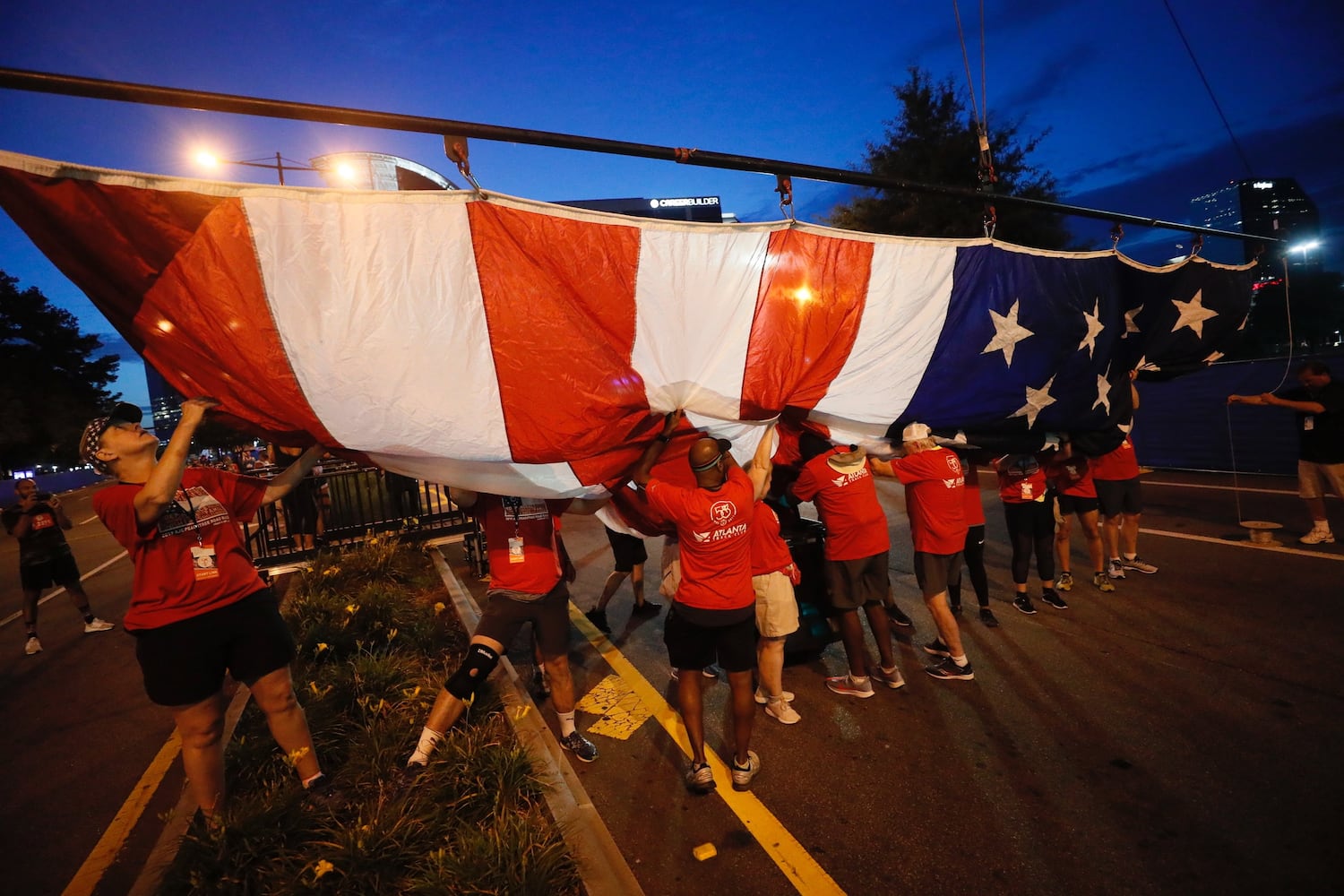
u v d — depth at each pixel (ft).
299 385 8.57
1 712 15.12
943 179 53.98
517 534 11.25
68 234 7.33
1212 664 14.02
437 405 9.14
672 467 11.93
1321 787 10.04
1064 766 11.07
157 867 8.77
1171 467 36.40
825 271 11.51
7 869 9.63
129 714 14.55
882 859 9.27
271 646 9.24
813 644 15.49
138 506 7.92
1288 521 24.21
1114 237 14.93
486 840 8.59
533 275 9.28
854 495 13.34
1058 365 14.30
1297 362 31.14
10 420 132.46
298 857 8.55
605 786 11.34
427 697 12.75
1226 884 8.41
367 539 24.93
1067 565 19.21
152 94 6.68
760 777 11.32
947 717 12.84
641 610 19.54
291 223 8.22
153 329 8.09
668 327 10.41
